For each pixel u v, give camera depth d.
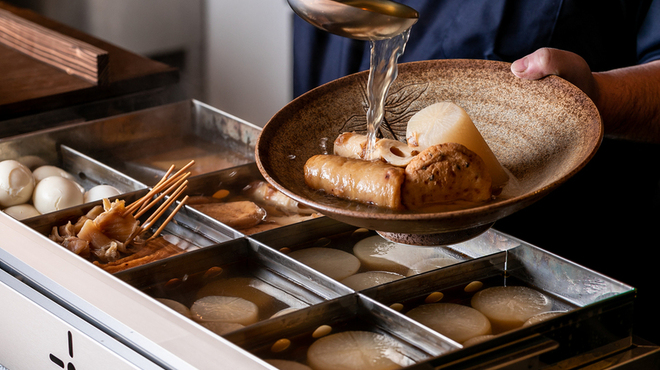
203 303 1.30
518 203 1.15
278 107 3.15
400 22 1.25
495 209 1.14
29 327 1.31
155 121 1.70
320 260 1.37
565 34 1.59
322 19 1.24
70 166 1.62
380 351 1.23
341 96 1.36
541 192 1.15
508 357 1.18
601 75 1.45
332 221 1.41
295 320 1.24
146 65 2.02
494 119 1.34
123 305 1.25
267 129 1.28
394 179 1.21
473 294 1.30
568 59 1.33
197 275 1.35
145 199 1.46
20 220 1.42
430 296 1.30
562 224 1.65
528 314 1.27
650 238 1.65
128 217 1.43
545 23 1.58
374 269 1.35
